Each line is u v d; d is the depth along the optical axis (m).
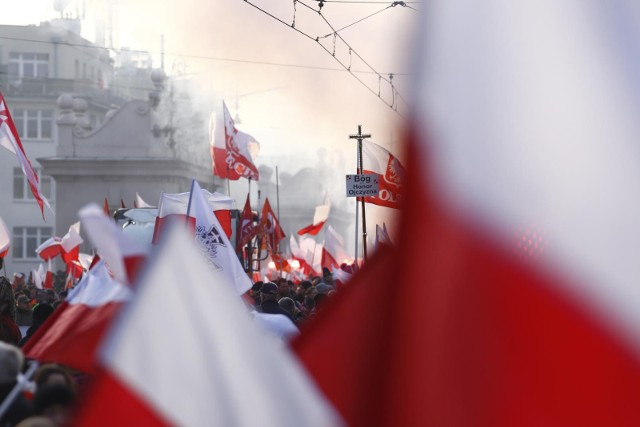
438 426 5.18
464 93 5.07
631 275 5.19
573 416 5.16
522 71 5.20
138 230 37.19
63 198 72.75
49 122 102.81
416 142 5.02
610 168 5.25
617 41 5.26
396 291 5.23
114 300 8.09
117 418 5.43
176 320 5.51
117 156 73.12
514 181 5.18
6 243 19.16
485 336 5.18
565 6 5.27
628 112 5.26
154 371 5.42
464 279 5.18
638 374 5.14
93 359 7.71
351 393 5.40
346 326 5.40
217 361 5.49
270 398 5.46
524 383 5.16
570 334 5.17
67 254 39.88
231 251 16.12
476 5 5.10
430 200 5.10
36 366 8.30
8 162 98.44
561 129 5.21
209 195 21.58
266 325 11.34
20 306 24.52
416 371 5.21
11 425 7.72
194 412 5.41
